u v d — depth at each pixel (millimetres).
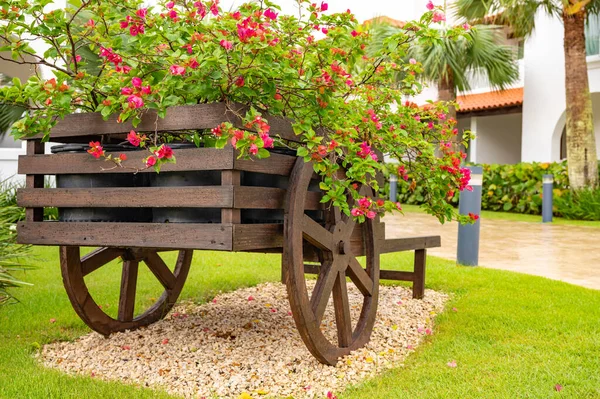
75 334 3994
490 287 5445
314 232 3109
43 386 2914
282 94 3043
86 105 3271
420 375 3145
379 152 3740
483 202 16141
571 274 6641
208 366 3330
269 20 2828
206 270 6270
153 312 4258
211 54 2658
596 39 16109
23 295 5004
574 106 13484
